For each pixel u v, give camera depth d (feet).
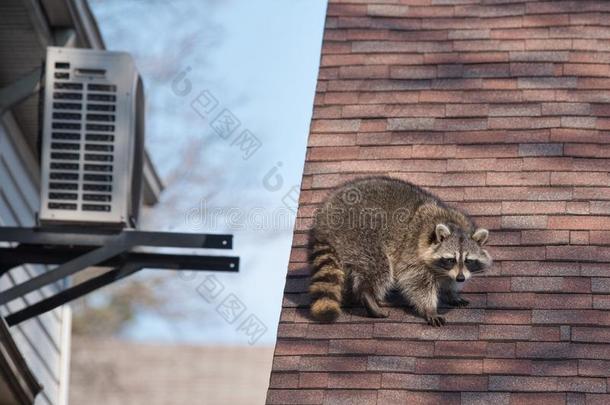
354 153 87.76
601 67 93.35
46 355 110.22
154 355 193.98
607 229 80.79
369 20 99.09
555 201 83.10
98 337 191.72
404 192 81.15
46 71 86.43
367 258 78.64
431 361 73.20
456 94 91.76
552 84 92.07
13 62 101.04
